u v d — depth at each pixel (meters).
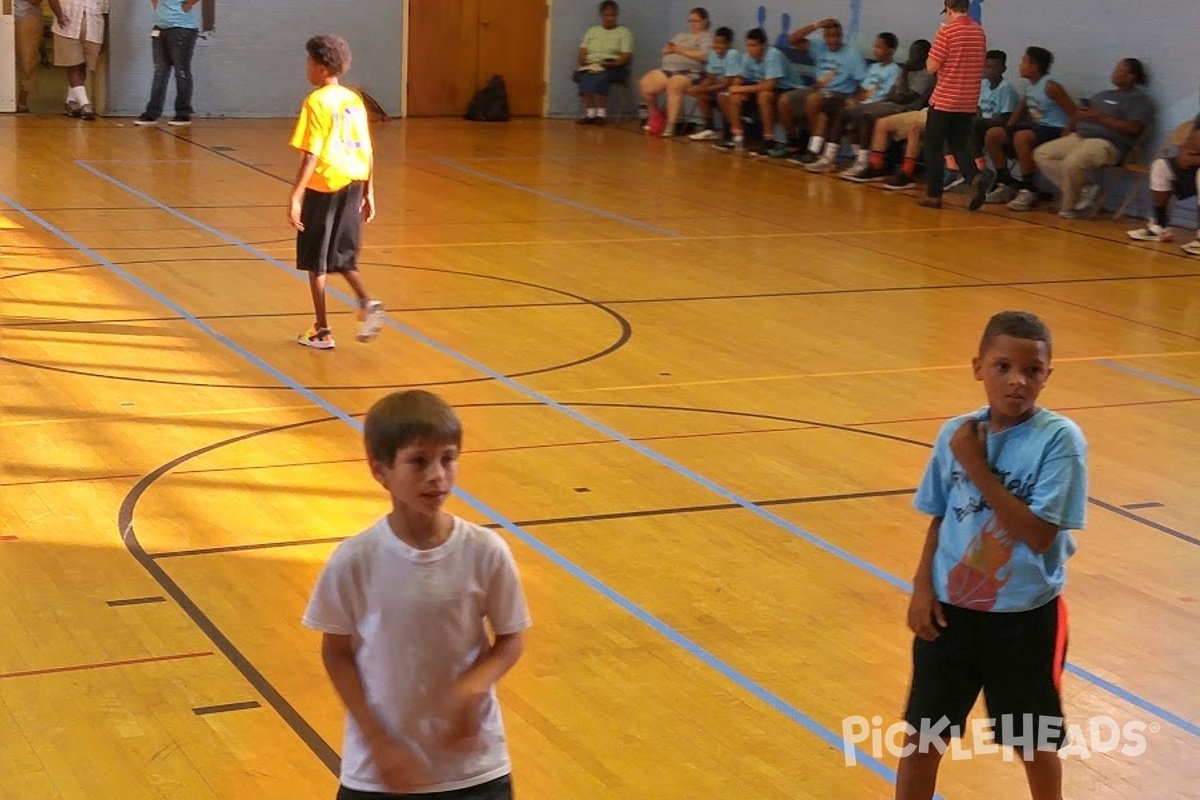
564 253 10.45
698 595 4.79
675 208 12.60
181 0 15.69
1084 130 13.02
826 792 3.61
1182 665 4.45
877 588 4.93
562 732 3.85
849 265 10.55
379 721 2.55
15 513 5.16
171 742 3.68
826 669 4.31
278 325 8.00
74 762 3.56
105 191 11.80
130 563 4.79
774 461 6.18
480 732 2.61
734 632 4.53
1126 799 3.65
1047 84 13.33
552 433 6.41
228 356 7.34
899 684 4.24
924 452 6.39
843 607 4.76
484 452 6.09
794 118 15.86
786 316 8.88
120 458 5.79
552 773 3.63
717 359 7.81
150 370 7.02
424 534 2.57
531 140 16.59
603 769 3.67
